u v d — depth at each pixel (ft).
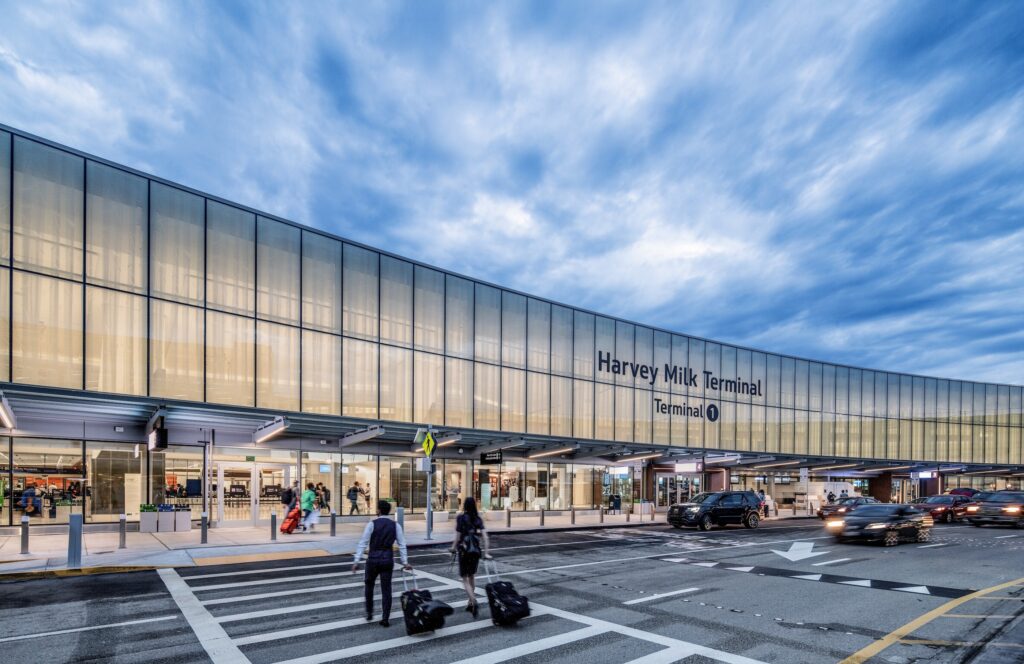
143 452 68.18
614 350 110.73
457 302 90.84
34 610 31.35
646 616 30.91
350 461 81.51
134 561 45.91
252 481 73.92
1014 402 174.19
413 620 26.84
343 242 79.82
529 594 36.06
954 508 102.94
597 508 108.68
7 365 55.72
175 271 66.18
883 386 153.79
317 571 43.11
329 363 76.89
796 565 48.93
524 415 96.99
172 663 23.11
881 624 30.01
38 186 58.75
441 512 86.17
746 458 120.06
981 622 30.50
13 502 60.70
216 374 67.97
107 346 61.31
